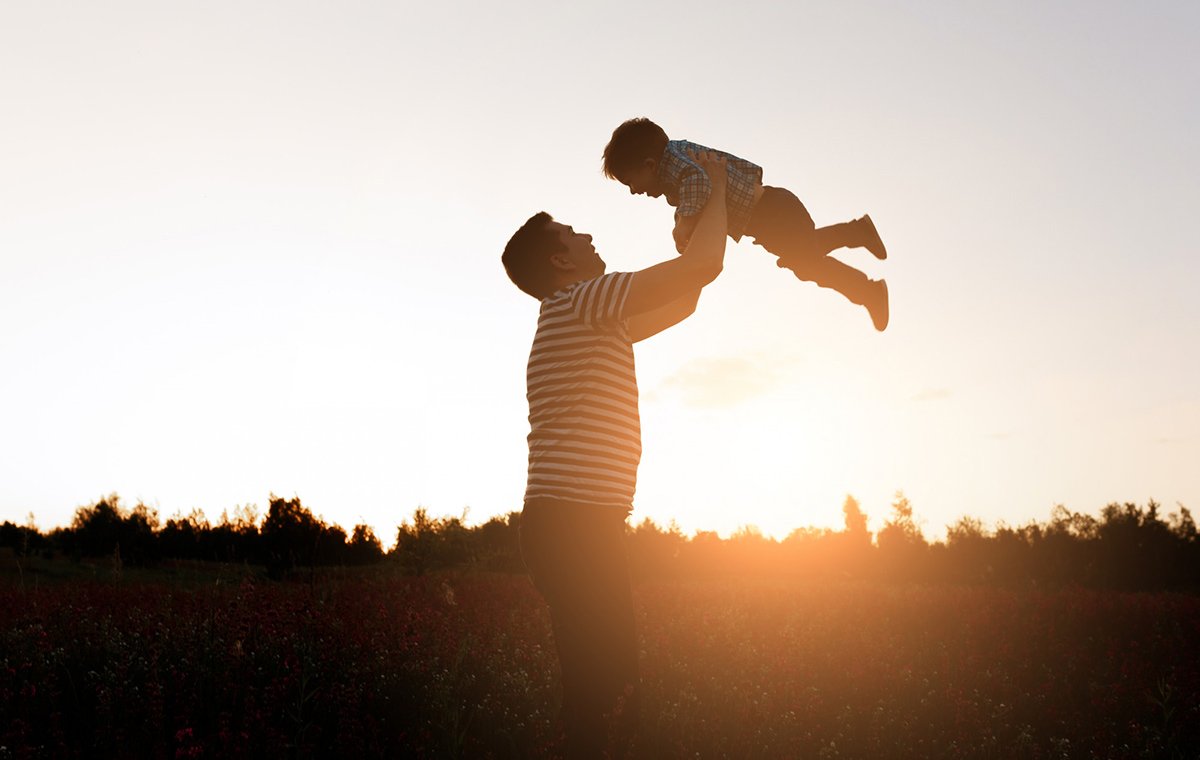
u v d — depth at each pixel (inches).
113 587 374.3
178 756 150.7
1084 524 1926.7
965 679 282.5
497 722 191.2
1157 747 212.8
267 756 162.2
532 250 142.8
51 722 170.9
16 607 314.8
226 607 280.2
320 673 213.8
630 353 134.7
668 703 205.9
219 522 821.9
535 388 132.6
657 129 165.2
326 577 452.8
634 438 131.8
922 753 202.8
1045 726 239.5
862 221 167.8
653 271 123.3
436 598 380.5
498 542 864.3
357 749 168.2
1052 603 516.7
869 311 162.4
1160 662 347.9
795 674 257.6
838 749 199.8
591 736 124.1
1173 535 1849.2
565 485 125.6
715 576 1323.8
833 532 1952.5
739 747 185.0
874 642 351.3
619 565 127.3
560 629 127.9
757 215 157.6
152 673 203.6
